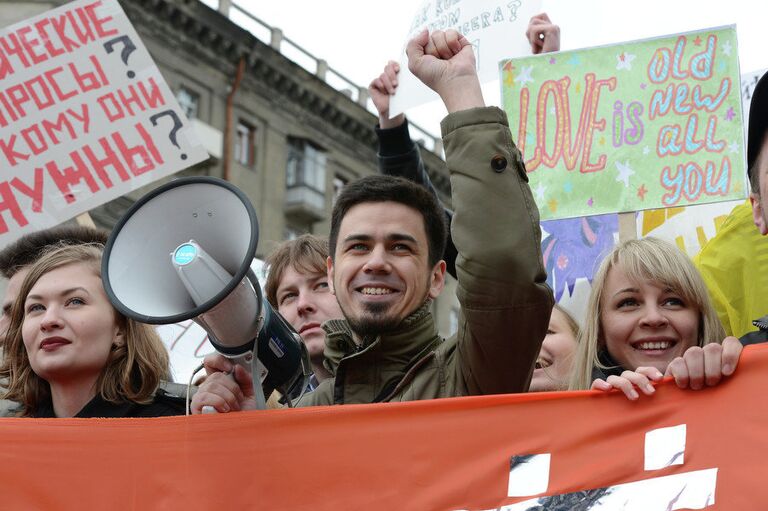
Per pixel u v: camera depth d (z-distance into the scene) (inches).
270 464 111.7
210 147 869.2
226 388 113.0
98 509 114.0
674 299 128.8
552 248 168.6
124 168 177.5
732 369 104.7
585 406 108.0
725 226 154.9
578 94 158.6
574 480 106.0
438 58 125.4
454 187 114.3
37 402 131.0
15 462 115.9
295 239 165.3
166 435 114.4
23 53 180.5
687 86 155.3
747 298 151.2
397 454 110.0
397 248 125.0
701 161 153.0
